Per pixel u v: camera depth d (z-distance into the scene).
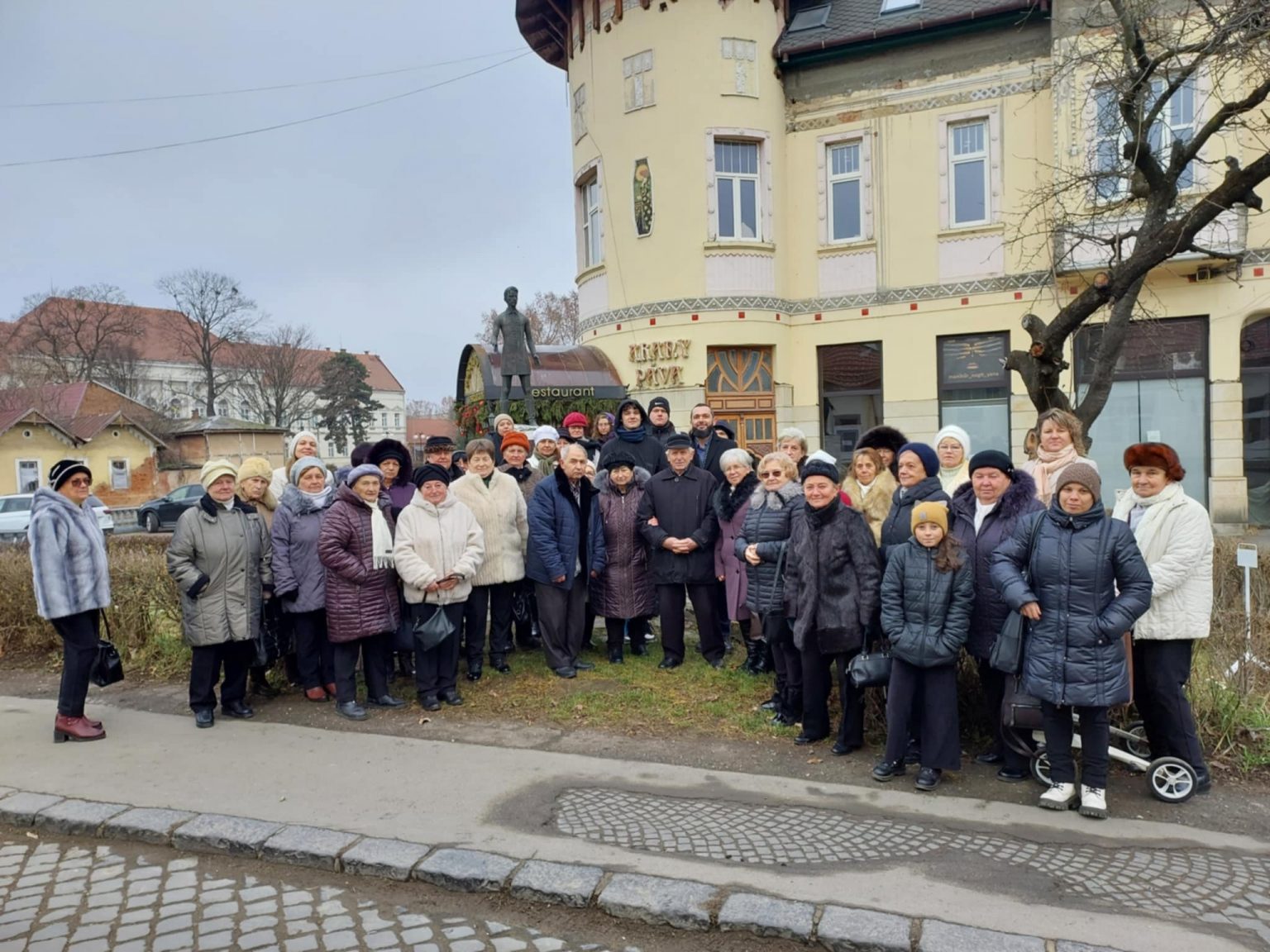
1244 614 5.80
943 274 16.34
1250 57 6.99
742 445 17.09
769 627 5.66
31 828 4.57
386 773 4.98
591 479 7.20
